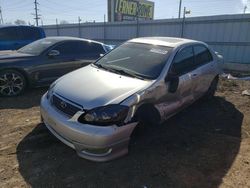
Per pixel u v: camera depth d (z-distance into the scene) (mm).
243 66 12180
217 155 3725
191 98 4930
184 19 15008
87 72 4156
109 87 3473
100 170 3238
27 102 5734
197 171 3318
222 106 5883
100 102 3170
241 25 12891
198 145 4000
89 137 3000
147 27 17141
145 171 3260
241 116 5320
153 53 4363
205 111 5539
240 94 6996
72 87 3557
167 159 3555
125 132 3182
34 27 10398
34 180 3014
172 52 4297
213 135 4379
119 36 19281
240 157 3689
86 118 3094
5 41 9531
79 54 7098
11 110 5184
